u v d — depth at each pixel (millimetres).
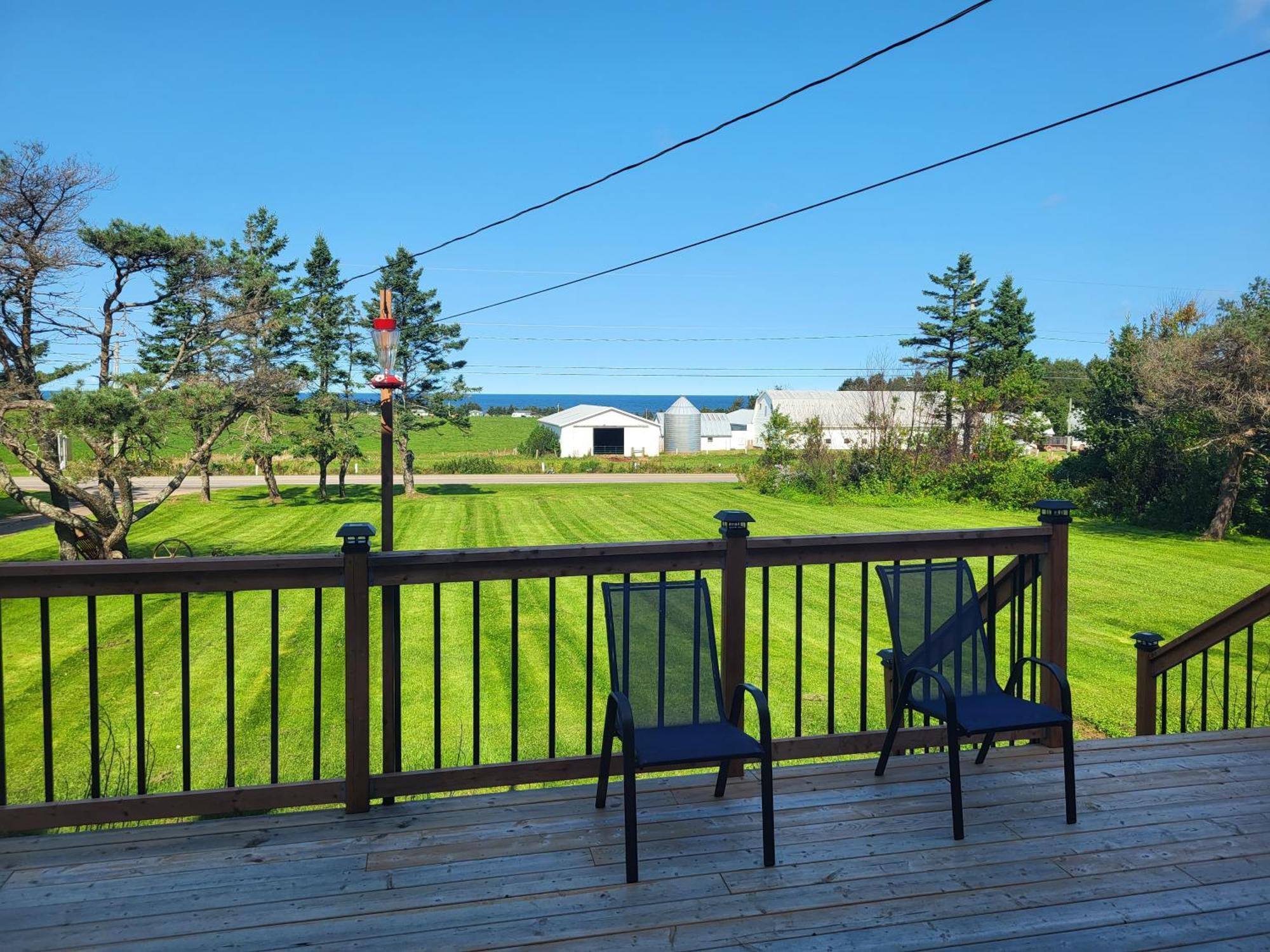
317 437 29344
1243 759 3510
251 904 2340
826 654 11008
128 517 16891
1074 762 3010
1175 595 14367
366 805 2920
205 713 8914
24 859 2584
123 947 2133
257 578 2826
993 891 2449
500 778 3020
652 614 2947
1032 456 30141
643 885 2461
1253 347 18766
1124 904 2385
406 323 30781
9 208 14508
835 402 47750
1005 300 41281
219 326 17484
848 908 2344
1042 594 3570
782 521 24234
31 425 15633
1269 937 2223
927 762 3430
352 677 2873
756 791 3141
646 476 41219
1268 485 20625
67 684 10031
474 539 21922
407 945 2146
